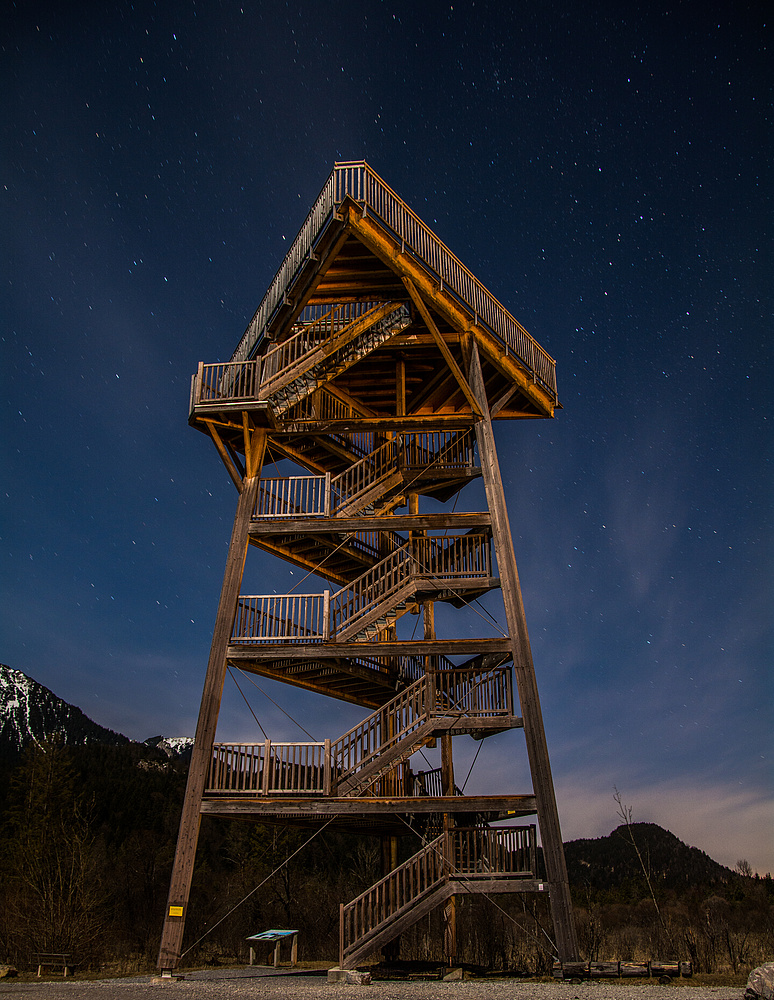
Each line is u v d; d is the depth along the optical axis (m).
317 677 22.70
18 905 28.66
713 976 16.86
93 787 73.06
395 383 25.72
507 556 20.62
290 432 22.38
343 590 20.88
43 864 31.53
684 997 12.34
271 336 22.53
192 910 38.22
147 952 30.48
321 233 19.31
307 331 22.11
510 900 35.00
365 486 23.16
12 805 59.69
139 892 42.62
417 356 23.83
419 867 17.84
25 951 23.12
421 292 20.91
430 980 17.16
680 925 30.17
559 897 17.03
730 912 37.78
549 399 25.97
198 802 18.23
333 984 15.62
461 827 19.89
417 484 23.39
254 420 21.92
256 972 20.58
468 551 21.39
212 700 19.20
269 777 18.58
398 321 22.05
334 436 24.70
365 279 21.44
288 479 21.94
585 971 16.17
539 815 17.80
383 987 14.80
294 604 20.42
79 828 48.72
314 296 22.11
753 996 12.06
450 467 22.69
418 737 18.64
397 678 23.69
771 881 47.53
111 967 23.38
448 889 17.39
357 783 18.47
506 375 24.12
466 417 22.30
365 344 22.05
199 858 58.84
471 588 20.53
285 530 21.16
